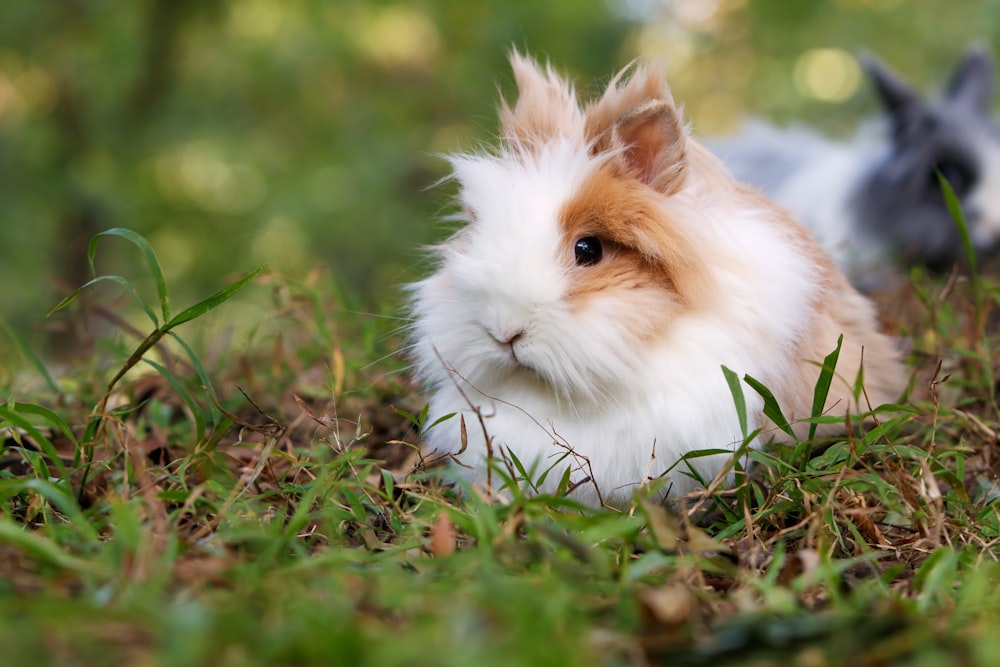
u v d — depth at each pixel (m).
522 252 1.04
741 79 3.53
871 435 1.04
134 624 0.85
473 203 1.08
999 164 1.62
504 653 0.83
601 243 1.06
